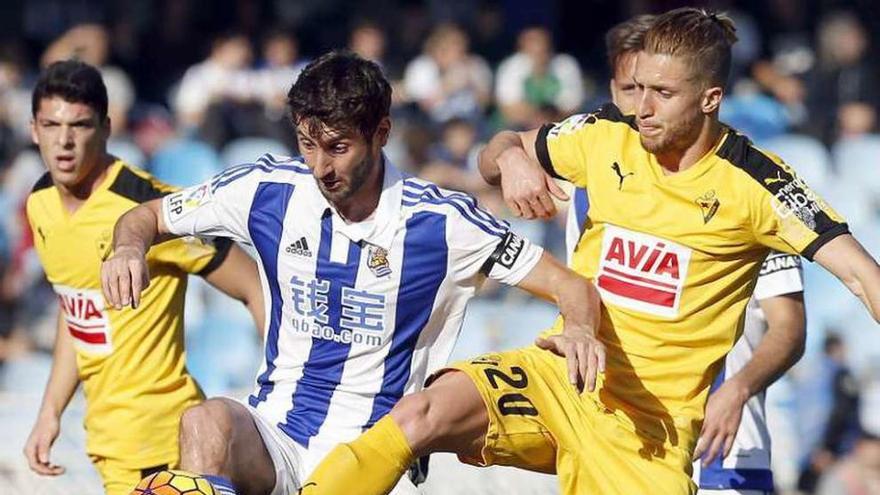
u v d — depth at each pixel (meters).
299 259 15.98
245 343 36.41
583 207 18.72
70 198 19.53
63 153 19.06
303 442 16.06
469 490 26.17
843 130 43.59
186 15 50.53
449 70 45.94
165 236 16.69
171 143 41.81
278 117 42.78
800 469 33.53
